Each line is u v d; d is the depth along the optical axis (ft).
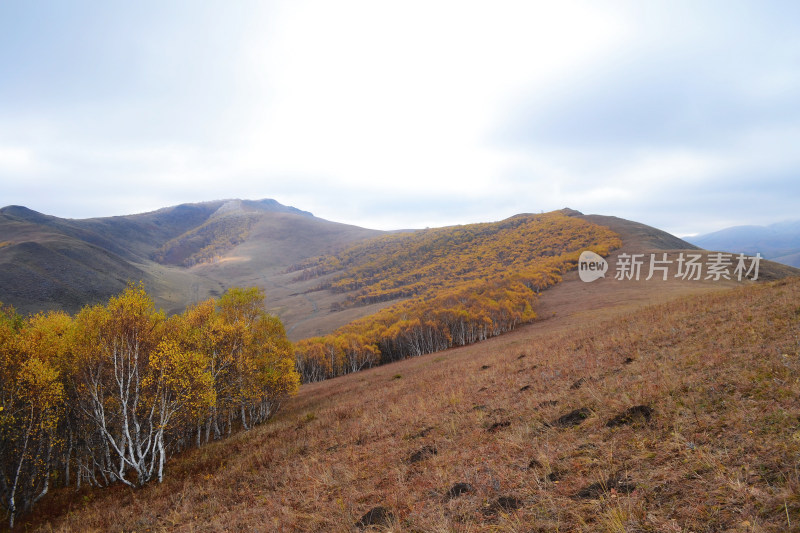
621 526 12.55
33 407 48.29
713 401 20.70
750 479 13.29
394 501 21.09
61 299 500.74
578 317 193.67
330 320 537.24
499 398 37.22
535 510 15.88
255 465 40.96
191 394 55.26
